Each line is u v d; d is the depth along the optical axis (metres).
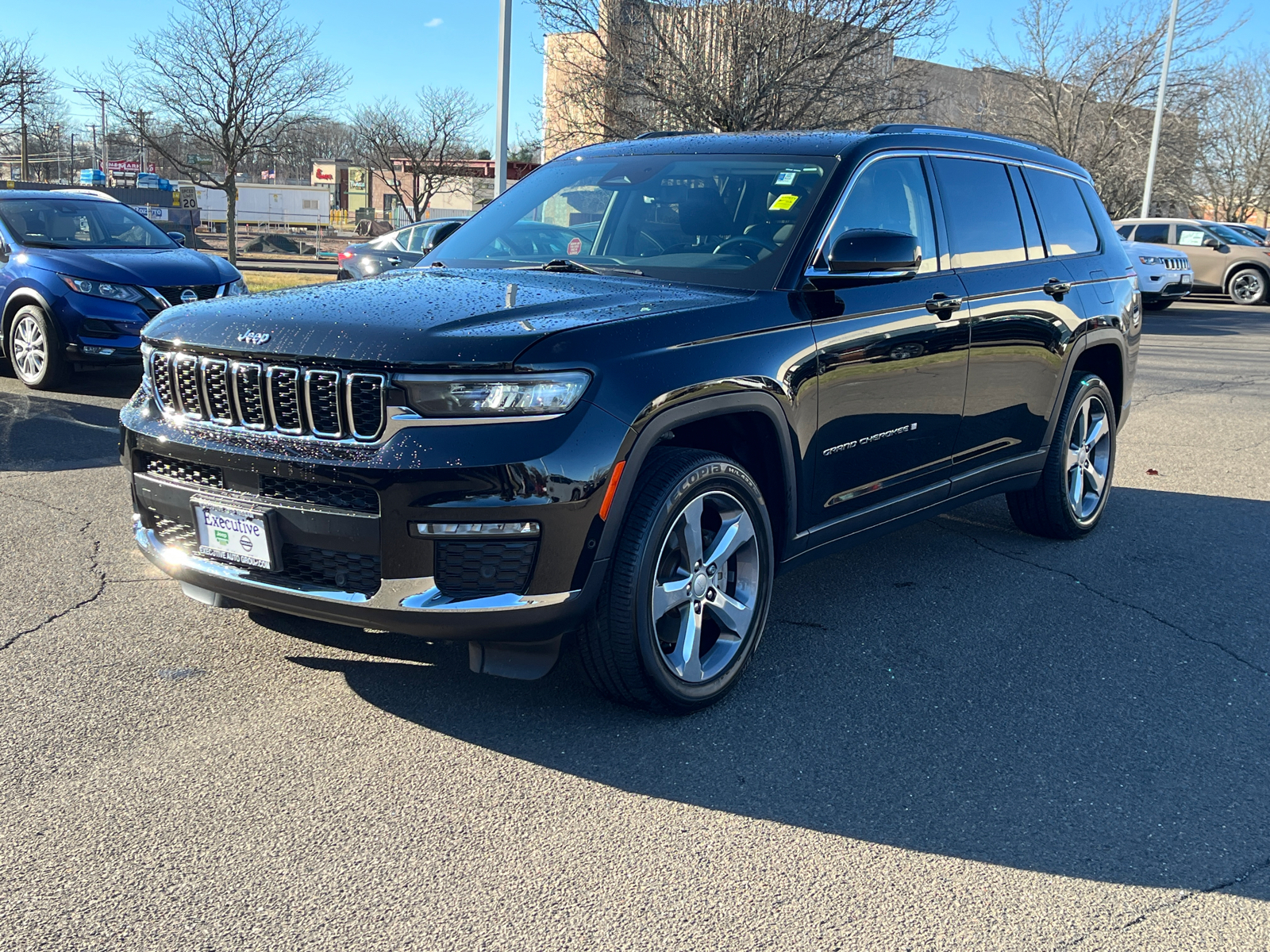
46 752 2.93
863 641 3.96
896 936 2.30
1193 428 8.86
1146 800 2.91
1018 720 3.36
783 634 4.01
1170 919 2.40
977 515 5.91
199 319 3.16
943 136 4.49
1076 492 5.31
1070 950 2.28
